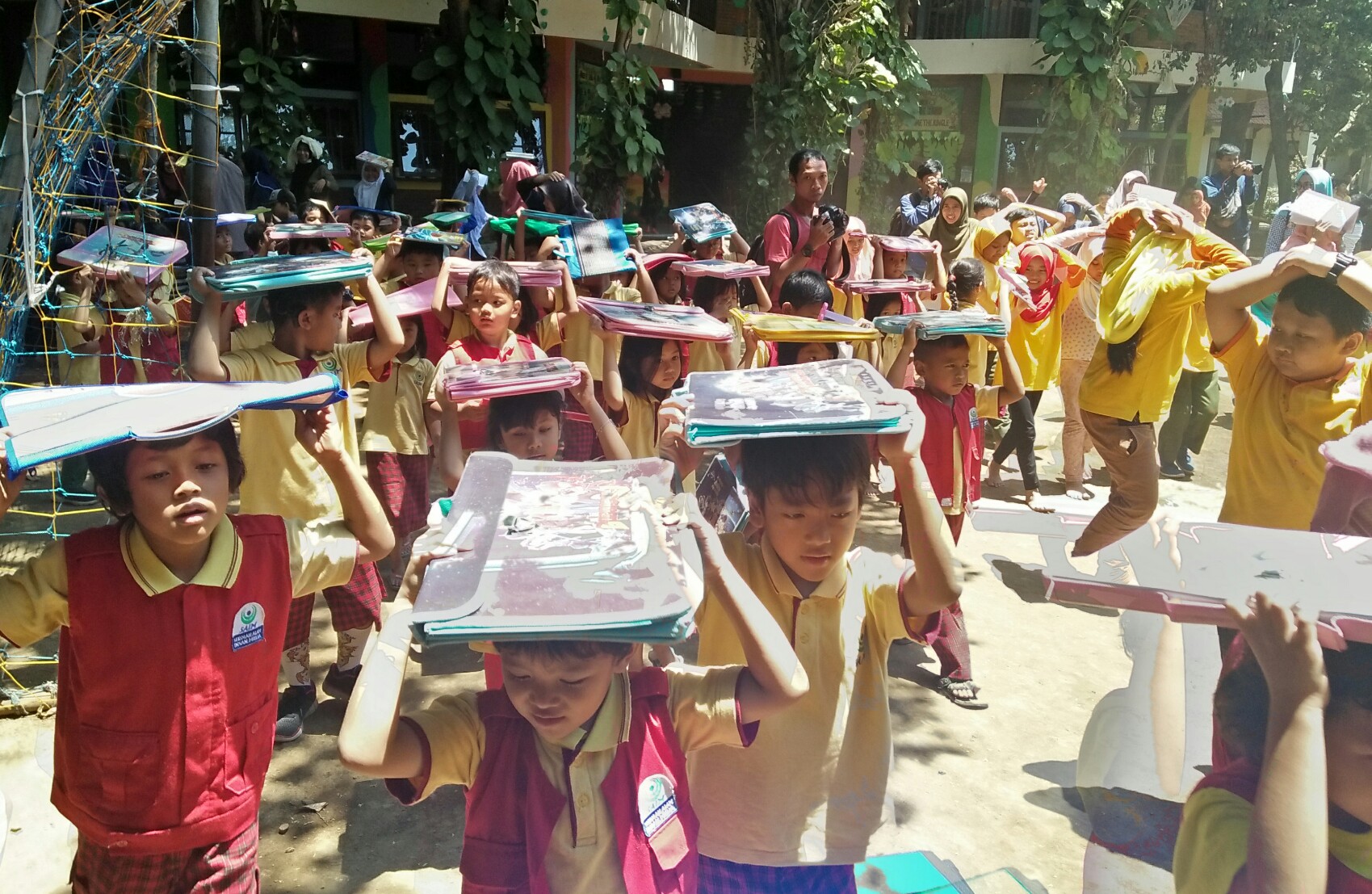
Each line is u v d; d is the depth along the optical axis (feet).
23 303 11.19
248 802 6.68
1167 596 4.71
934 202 32.37
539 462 6.06
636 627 4.17
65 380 16.79
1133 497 15.17
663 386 11.89
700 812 6.61
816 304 14.48
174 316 18.20
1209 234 14.16
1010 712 12.34
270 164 36.09
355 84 44.91
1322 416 8.94
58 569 6.12
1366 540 5.18
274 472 10.96
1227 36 57.88
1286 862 4.24
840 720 6.49
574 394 9.66
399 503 14.83
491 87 33.22
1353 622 4.39
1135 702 5.51
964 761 11.21
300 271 10.28
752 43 54.54
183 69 32.01
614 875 5.27
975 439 12.84
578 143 46.21
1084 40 50.19
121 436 5.37
